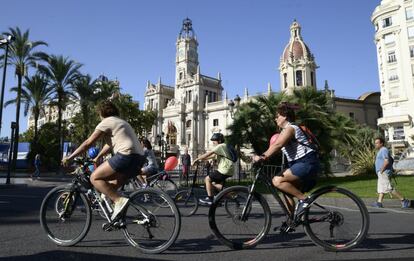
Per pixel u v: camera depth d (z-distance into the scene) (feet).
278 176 15.89
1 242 16.61
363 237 15.20
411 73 154.30
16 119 101.65
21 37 103.30
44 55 107.76
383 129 166.09
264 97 69.41
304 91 69.97
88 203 16.22
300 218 15.55
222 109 227.20
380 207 32.40
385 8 164.86
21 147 128.67
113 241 16.85
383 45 165.68
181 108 245.65
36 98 113.09
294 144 15.70
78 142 153.07
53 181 72.49
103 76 153.58
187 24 280.51
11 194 43.37
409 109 153.38
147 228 15.16
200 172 84.53
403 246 15.97
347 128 71.56
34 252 14.78
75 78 116.06
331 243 15.47
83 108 126.82
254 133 66.64
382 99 165.27
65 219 16.31
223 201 16.01
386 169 32.42
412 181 53.36
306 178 15.47
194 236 18.38
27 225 21.20
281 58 229.66
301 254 14.64
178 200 28.43
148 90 288.10
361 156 79.77
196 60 276.21
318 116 65.51
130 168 15.21
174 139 250.57
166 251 15.16
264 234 15.75
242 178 65.41
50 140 118.01
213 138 27.30
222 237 15.61
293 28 232.94
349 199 15.88
